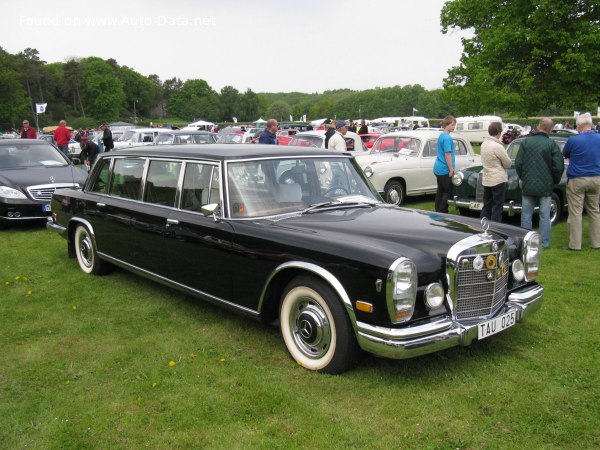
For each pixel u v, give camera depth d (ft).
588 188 22.54
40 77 359.25
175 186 15.37
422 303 11.12
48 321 15.46
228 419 10.24
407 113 498.69
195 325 14.99
